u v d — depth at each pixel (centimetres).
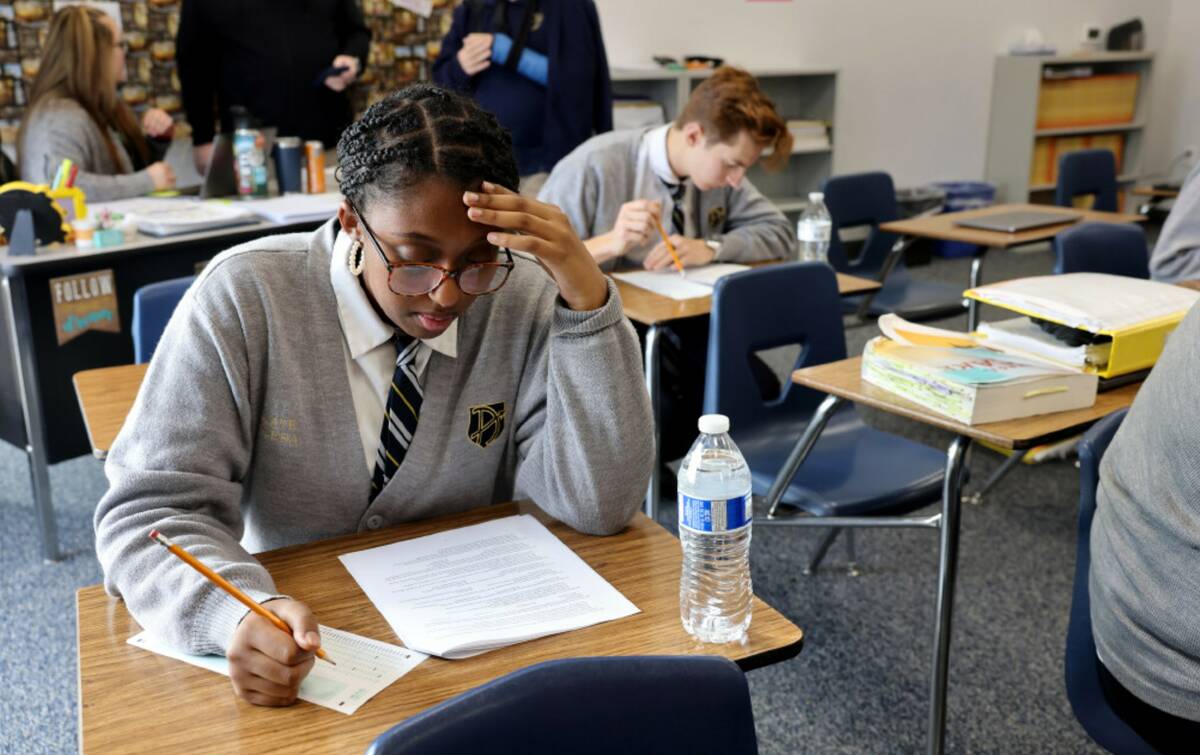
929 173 638
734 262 283
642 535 128
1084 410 174
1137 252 291
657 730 78
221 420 117
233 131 361
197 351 116
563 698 75
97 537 112
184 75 387
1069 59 624
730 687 80
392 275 108
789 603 245
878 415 368
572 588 115
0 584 256
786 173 585
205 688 97
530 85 370
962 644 229
